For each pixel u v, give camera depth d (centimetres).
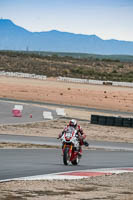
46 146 6494
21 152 5488
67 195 2845
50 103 16175
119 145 7525
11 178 3431
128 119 10612
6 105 13925
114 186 3281
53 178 3544
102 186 3259
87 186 3231
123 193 3000
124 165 4862
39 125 9744
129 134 9431
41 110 13188
